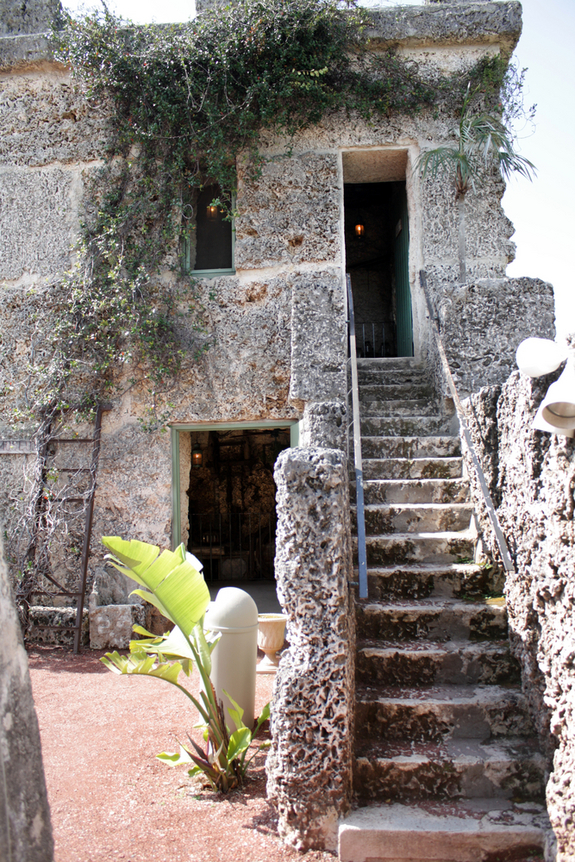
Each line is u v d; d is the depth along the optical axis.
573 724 2.73
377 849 2.94
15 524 7.22
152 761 3.99
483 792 3.28
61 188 7.68
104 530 7.14
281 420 7.11
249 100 7.07
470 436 5.11
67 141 7.71
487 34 7.36
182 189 7.58
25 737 1.73
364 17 7.20
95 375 7.26
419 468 5.62
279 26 7.00
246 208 7.39
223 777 3.59
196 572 3.49
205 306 7.29
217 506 11.91
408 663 3.91
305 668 3.20
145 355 7.08
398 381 7.32
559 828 2.73
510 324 6.03
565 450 2.86
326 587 3.26
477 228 7.33
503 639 4.15
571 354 2.73
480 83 7.39
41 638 6.93
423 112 7.51
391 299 11.98
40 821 1.73
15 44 7.65
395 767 3.29
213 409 7.14
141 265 7.17
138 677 5.70
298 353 5.59
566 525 2.87
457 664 3.89
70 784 3.69
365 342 11.88
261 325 7.21
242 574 11.54
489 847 2.91
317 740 3.13
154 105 7.32
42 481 7.15
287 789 3.11
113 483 7.18
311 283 5.73
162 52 7.08
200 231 7.89
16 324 7.58
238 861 2.96
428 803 3.24
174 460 7.21
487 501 4.25
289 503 3.36
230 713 3.68
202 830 3.21
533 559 3.37
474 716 3.58
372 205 12.18
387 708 3.59
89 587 7.05
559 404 2.74
